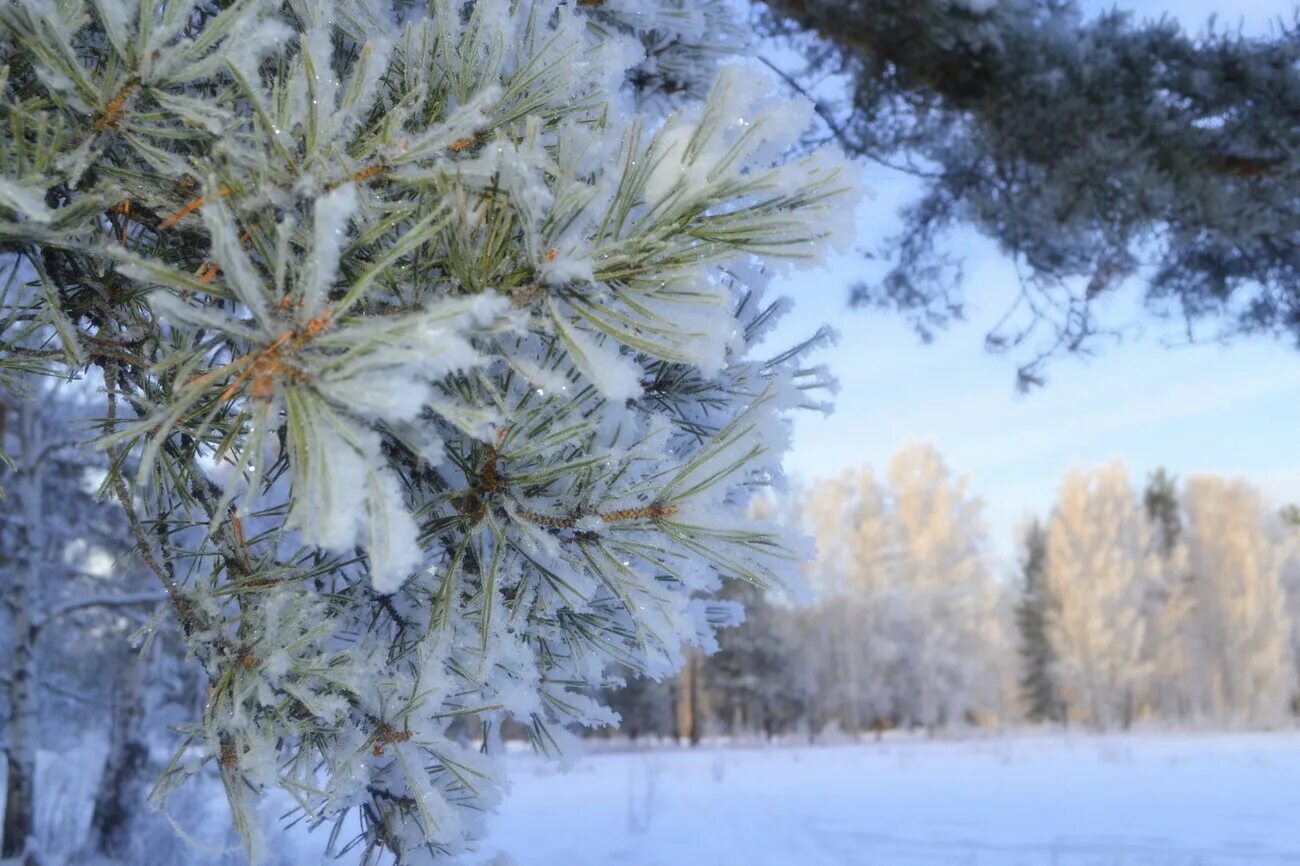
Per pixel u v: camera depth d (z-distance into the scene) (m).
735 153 1.04
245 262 0.82
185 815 6.61
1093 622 45.91
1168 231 4.40
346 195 0.85
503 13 1.23
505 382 1.17
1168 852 10.66
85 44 1.17
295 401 0.83
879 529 44.69
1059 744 34.09
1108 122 4.07
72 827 7.01
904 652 43.31
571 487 1.15
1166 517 58.75
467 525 1.17
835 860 10.14
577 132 1.14
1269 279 4.60
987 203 4.53
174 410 0.87
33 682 6.77
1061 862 10.05
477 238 1.10
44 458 7.02
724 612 1.85
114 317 1.22
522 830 12.07
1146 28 4.15
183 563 1.37
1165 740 37.09
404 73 1.27
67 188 1.18
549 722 1.69
